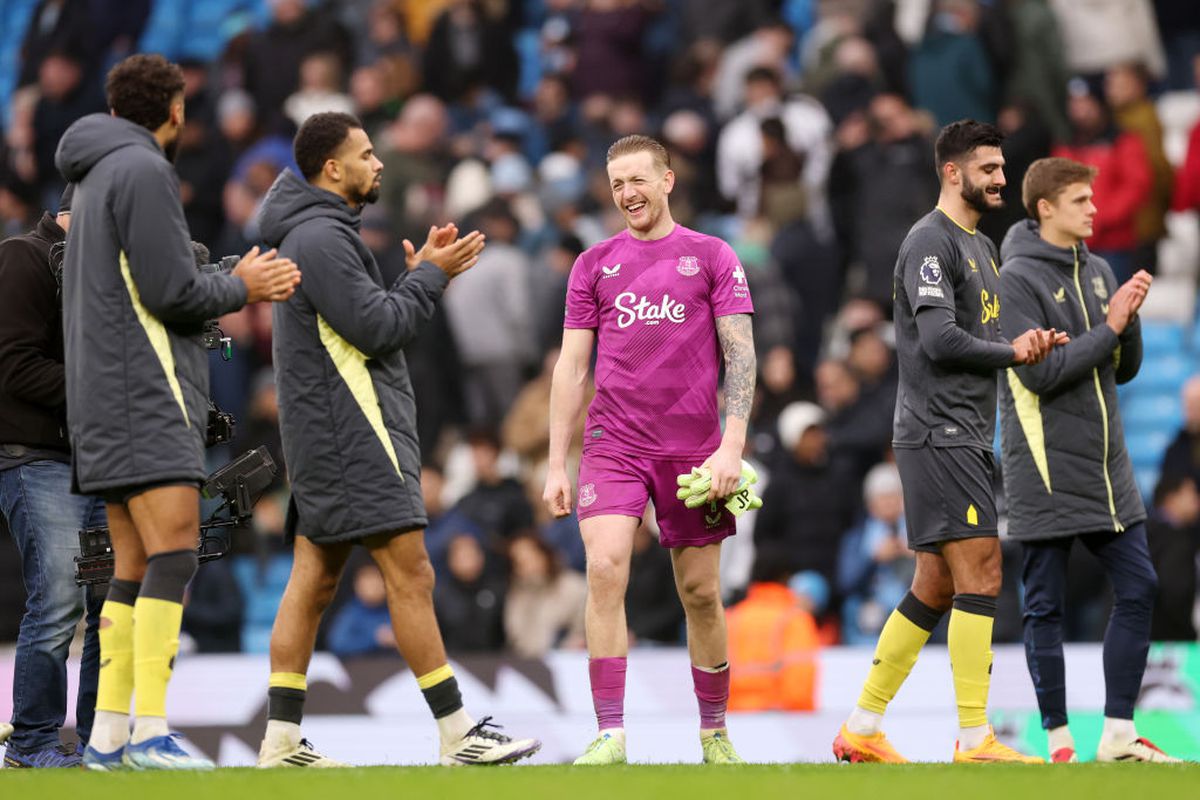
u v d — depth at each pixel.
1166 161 49.25
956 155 21.97
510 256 47.81
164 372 18.14
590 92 54.38
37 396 21.20
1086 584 38.44
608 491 20.81
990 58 50.72
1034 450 23.14
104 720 18.36
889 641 22.41
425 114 50.31
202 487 19.56
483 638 39.25
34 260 21.42
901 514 39.81
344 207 20.16
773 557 34.59
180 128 19.03
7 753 21.30
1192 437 41.12
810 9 59.31
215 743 32.56
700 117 51.69
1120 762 20.89
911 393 21.89
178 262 17.88
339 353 19.83
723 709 21.56
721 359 21.61
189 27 62.97
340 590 39.56
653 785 15.78
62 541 21.39
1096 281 23.89
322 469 19.83
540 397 45.19
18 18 65.19
